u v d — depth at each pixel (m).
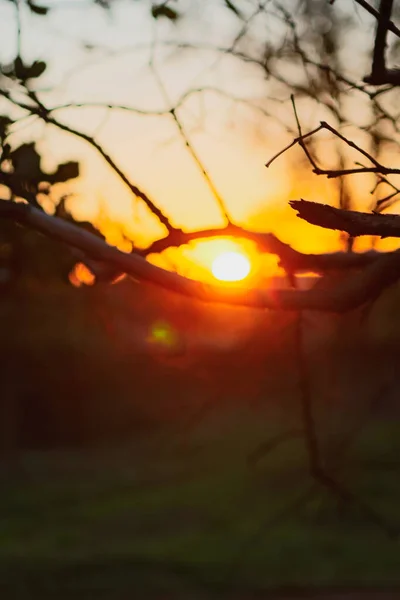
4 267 4.48
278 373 5.56
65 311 6.93
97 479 27.02
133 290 5.47
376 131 4.43
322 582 16.31
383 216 2.62
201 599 15.50
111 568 17.58
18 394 30.64
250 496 23.42
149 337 5.47
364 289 3.30
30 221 3.46
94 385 30.31
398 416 22.98
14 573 17.08
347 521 20.30
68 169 4.03
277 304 3.43
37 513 23.06
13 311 7.10
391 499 20.22
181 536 20.48
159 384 29.12
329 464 5.83
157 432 28.23
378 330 6.47
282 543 19.23
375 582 16.14
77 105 3.89
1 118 3.78
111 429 31.61
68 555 18.75
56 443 32.03
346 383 6.17
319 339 5.52
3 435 31.25
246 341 5.54
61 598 15.46
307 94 4.63
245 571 17.22
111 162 3.76
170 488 25.39
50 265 4.47
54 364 27.78
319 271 3.87
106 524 21.80
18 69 3.84
